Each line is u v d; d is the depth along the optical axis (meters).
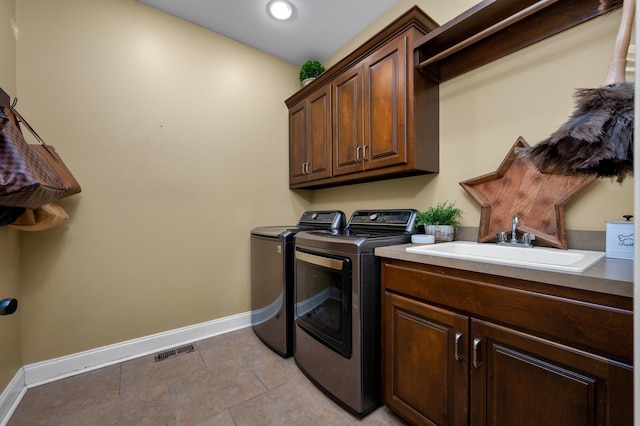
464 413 1.04
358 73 1.92
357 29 2.28
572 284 0.79
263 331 2.15
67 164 1.73
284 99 2.74
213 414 1.38
